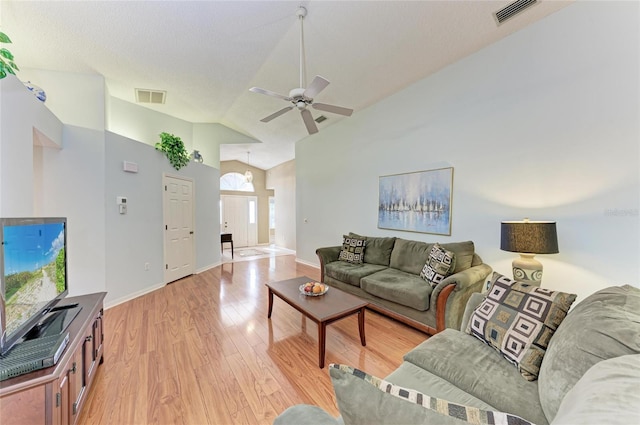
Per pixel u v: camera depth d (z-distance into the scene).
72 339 1.34
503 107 2.63
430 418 0.51
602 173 2.07
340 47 2.83
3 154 1.79
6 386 1.01
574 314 1.16
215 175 5.61
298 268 5.40
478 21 2.40
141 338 2.43
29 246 1.34
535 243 2.09
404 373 1.34
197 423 1.49
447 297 2.35
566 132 2.24
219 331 2.59
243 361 2.08
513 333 1.37
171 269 4.32
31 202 2.10
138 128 4.53
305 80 3.47
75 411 1.37
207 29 2.61
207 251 5.35
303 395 1.71
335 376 0.60
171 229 4.32
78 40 2.69
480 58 2.79
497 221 2.70
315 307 2.21
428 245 3.15
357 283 3.14
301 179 5.88
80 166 3.07
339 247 4.14
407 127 3.57
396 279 2.92
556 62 2.28
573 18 2.18
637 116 1.92
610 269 2.06
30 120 2.12
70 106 3.22
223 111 4.97
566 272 2.28
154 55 3.02
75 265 3.03
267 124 5.22
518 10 2.28
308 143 5.62
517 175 2.54
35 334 1.35
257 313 3.04
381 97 3.86
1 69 1.65
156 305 3.29
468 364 1.33
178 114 5.05
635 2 1.91
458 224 3.03
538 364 1.22
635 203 1.94
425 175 3.36
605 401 0.52
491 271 2.70
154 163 3.97
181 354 2.17
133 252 3.59
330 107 2.47
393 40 2.69
